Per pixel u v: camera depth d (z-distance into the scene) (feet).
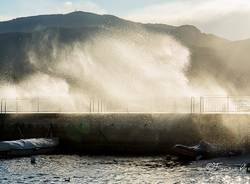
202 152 150.92
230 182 115.55
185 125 164.45
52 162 150.61
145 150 167.53
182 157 152.35
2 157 160.66
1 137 186.29
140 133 168.55
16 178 124.26
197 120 163.53
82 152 174.09
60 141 177.47
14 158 159.94
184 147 151.74
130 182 117.29
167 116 166.50
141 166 140.67
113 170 134.41
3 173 131.75
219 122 161.27
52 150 172.45
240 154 155.12
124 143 170.19
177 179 120.06
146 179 120.78
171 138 165.37
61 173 130.72
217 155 152.56
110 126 172.04
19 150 163.63
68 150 176.65
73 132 176.86
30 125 183.42
